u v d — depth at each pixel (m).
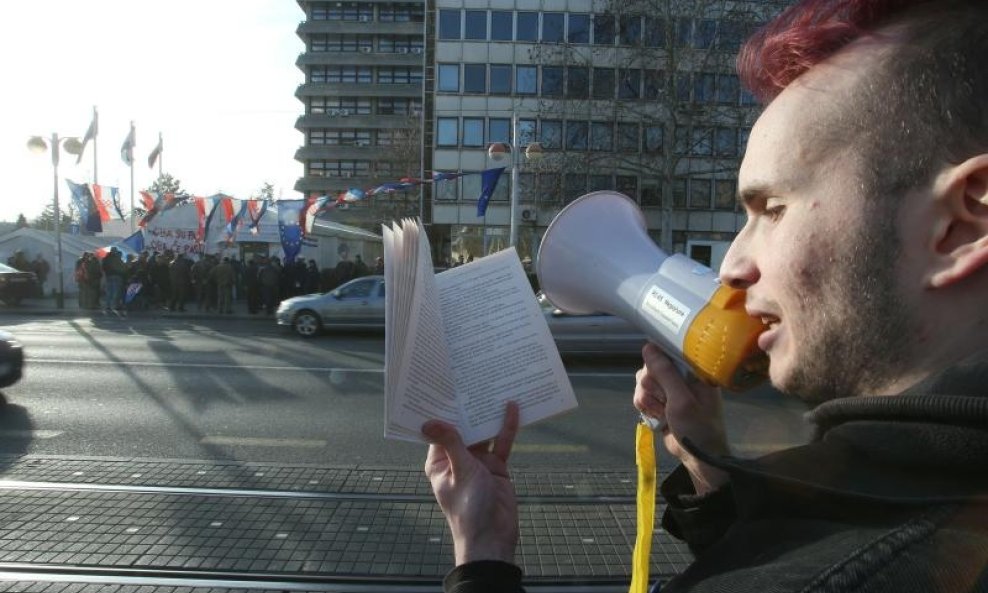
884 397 0.61
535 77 34.25
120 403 7.13
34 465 4.93
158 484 4.53
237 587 3.20
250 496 4.31
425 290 1.03
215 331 14.74
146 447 5.54
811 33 0.70
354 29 73.25
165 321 16.86
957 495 0.56
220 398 7.46
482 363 1.08
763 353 0.87
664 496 1.17
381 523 3.92
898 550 0.53
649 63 27.05
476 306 1.12
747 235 0.78
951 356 0.61
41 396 7.41
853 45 0.68
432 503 4.22
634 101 29.94
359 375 9.06
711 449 1.05
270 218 21.31
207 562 3.43
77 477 4.64
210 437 5.86
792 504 0.65
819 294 0.66
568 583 3.29
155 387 8.02
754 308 0.77
